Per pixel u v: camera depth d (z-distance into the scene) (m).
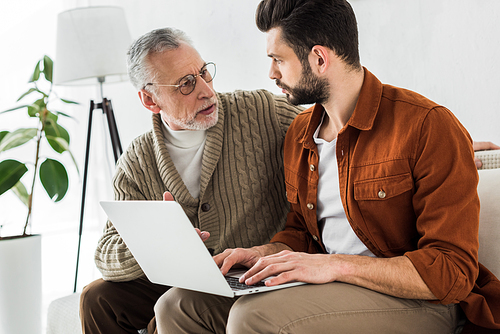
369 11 2.16
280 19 1.05
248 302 0.90
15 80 3.58
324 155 1.16
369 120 1.04
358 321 0.87
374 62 2.17
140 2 3.13
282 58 1.08
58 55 2.34
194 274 0.96
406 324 0.92
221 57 2.77
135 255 1.11
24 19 3.59
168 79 1.38
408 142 0.97
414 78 2.06
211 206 1.43
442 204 0.92
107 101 2.54
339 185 1.10
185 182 1.46
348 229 1.13
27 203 2.07
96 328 1.37
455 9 1.91
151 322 1.32
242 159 1.43
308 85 1.07
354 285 0.94
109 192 3.49
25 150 3.63
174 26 2.97
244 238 1.42
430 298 0.90
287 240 1.24
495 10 1.81
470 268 0.89
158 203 0.90
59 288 2.89
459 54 1.92
